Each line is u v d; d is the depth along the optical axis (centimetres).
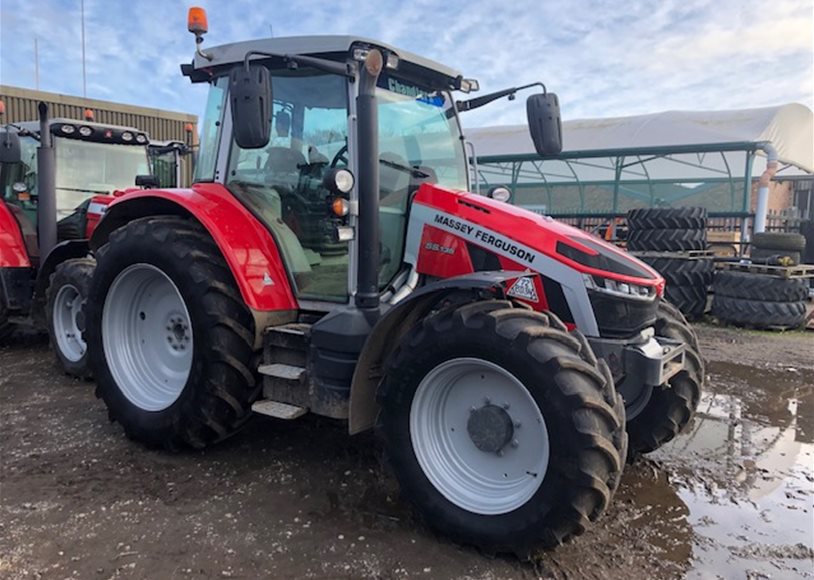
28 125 595
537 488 236
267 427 379
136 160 648
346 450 347
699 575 237
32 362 533
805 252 1142
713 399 462
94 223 559
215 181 355
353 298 301
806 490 311
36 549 244
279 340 311
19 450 340
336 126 316
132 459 331
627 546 256
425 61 327
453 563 242
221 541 253
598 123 1343
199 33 336
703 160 1173
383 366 274
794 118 1190
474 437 259
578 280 272
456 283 251
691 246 802
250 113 258
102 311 356
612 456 227
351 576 232
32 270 573
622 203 1298
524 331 236
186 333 345
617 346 270
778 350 631
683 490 309
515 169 1395
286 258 328
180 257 319
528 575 235
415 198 316
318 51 303
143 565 235
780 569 243
